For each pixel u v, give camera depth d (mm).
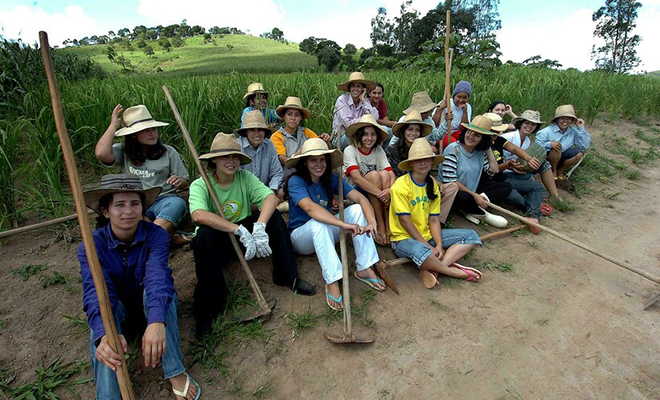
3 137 3820
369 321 2822
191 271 3266
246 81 7266
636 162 6516
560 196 5168
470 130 3855
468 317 2932
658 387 2395
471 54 10445
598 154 6672
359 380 2404
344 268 2867
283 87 6715
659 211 4852
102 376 2047
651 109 9312
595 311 3047
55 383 2283
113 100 5027
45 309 2809
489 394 2338
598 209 4875
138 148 3289
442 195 3781
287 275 3021
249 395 2289
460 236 3426
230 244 3057
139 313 2457
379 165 3992
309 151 2980
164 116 5031
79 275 3141
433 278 3158
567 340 2752
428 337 2734
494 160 4352
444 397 2311
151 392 2275
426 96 4922
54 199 3883
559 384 2408
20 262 3223
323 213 2963
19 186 4133
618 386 2398
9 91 5344
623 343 2738
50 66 1604
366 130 3697
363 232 3004
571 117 5148
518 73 10562
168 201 3318
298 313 2889
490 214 4273
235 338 2650
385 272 3131
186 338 2670
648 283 3418
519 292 3240
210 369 2441
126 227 2168
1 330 2617
